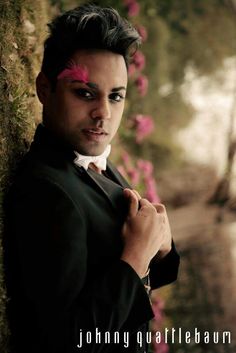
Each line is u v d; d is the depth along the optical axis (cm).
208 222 750
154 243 156
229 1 867
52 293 139
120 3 532
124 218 159
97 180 163
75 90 154
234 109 871
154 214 158
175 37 819
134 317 150
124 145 575
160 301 468
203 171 826
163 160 796
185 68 834
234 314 522
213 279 579
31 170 150
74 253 141
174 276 189
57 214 142
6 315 148
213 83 860
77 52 155
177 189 796
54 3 386
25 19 227
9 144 167
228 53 870
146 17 747
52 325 139
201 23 846
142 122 549
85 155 160
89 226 150
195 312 520
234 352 484
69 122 156
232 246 666
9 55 192
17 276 146
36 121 216
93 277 149
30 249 142
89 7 160
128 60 162
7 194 152
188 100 838
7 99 175
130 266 149
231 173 838
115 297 144
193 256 632
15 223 145
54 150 158
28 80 216
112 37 154
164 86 802
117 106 159
